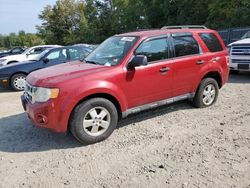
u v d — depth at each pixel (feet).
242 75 35.73
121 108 16.78
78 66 17.53
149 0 122.52
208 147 15.07
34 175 13.17
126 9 135.85
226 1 78.95
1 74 33.22
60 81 15.20
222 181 11.97
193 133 16.96
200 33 20.92
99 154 14.88
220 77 22.03
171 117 19.77
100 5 150.41
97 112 15.98
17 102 27.37
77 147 15.83
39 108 15.14
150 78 17.70
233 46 32.99
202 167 13.12
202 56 20.49
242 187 11.52
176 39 19.30
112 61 17.30
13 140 17.24
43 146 16.17
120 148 15.44
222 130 17.21
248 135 16.37
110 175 12.85
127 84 16.80
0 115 22.79
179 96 19.75
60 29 163.22
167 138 16.43
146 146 15.53
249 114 19.84
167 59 18.65
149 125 18.49
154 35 18.26
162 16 117.29
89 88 15.37
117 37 19.56
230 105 22.09
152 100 18.26
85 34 151.33
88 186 12.10
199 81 20.59
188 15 99.35
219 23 80.33
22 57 55.83
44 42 169.17
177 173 12.71
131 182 12.21
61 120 15.03
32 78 16.55
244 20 71.26
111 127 16.48
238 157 13.89
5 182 12.74
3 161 14.62
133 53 17.16
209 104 21.83
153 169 13.14
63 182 12.50
